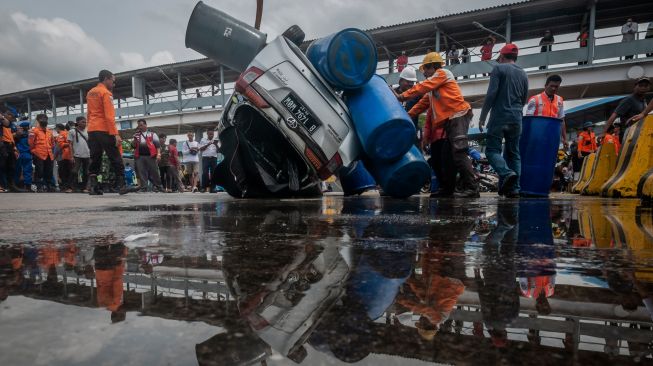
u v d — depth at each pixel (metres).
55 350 0.29
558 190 10.51
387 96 3.58
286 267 0.69
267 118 3.47
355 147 3.62
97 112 5.79
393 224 1.47
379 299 0.48
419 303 0.46
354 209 2.30
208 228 1.36
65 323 0.36
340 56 3.38
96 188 5.99
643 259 0.77
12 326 0.35
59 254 0.83
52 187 10.71
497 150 4.08
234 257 0.80
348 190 5.14
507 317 0.40
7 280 0.57
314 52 3.60
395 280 0.59
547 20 16.16
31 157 10.23
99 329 0.35
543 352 0.30
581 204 2.74
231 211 2.18
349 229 1.32
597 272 0.65
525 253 0.85
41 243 1.00
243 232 1.24
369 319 0.39
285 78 3.39
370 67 3.46
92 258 0.79
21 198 4.69
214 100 21.17
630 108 5.09
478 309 0.43
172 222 1.58
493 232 1.23
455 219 1.66
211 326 0.36
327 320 0.39
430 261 0.75
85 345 0.30
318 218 1.74
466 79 15.37
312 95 3.39
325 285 0.55
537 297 0.49
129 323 0.37
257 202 3.24
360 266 0.70
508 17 15.30
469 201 3.27
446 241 1.03
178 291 0.51
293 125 3.40
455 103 4.05
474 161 8.23
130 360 0.27
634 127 4.45
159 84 25.00
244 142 3.85
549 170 4.30
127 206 2.74
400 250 0.89
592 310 0.43
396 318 0.40
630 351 0.31
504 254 0.83
